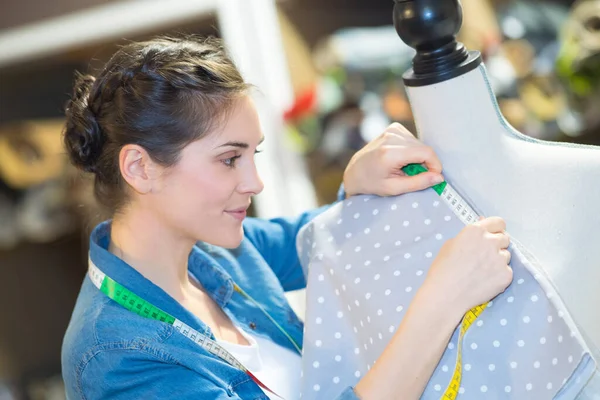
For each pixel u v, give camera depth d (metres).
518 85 2.46
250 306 1.58
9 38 2.79
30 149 3.21
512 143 1.25
